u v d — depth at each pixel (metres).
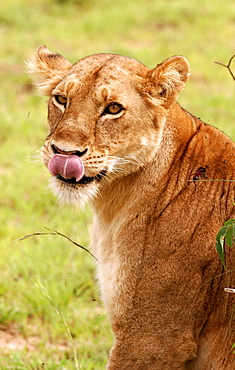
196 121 7.18
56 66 7.27
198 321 6.58
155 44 25.30
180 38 25.84
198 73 21.83
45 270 11.37
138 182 6.80
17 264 11.58
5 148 16.47
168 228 6.59
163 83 6.73
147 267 6.59
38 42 24.78
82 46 24.55
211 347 6.59
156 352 6.64
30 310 10.48
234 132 15.50
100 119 6.55
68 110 6.56
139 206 6.76
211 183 6.67
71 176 6.37
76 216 13.30
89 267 11.52
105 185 6.92
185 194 6.68
